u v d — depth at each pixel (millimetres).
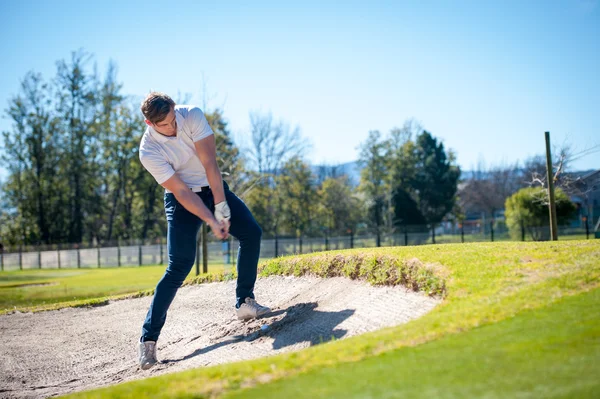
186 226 5395
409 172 57375
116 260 40219
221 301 8312
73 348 7512
